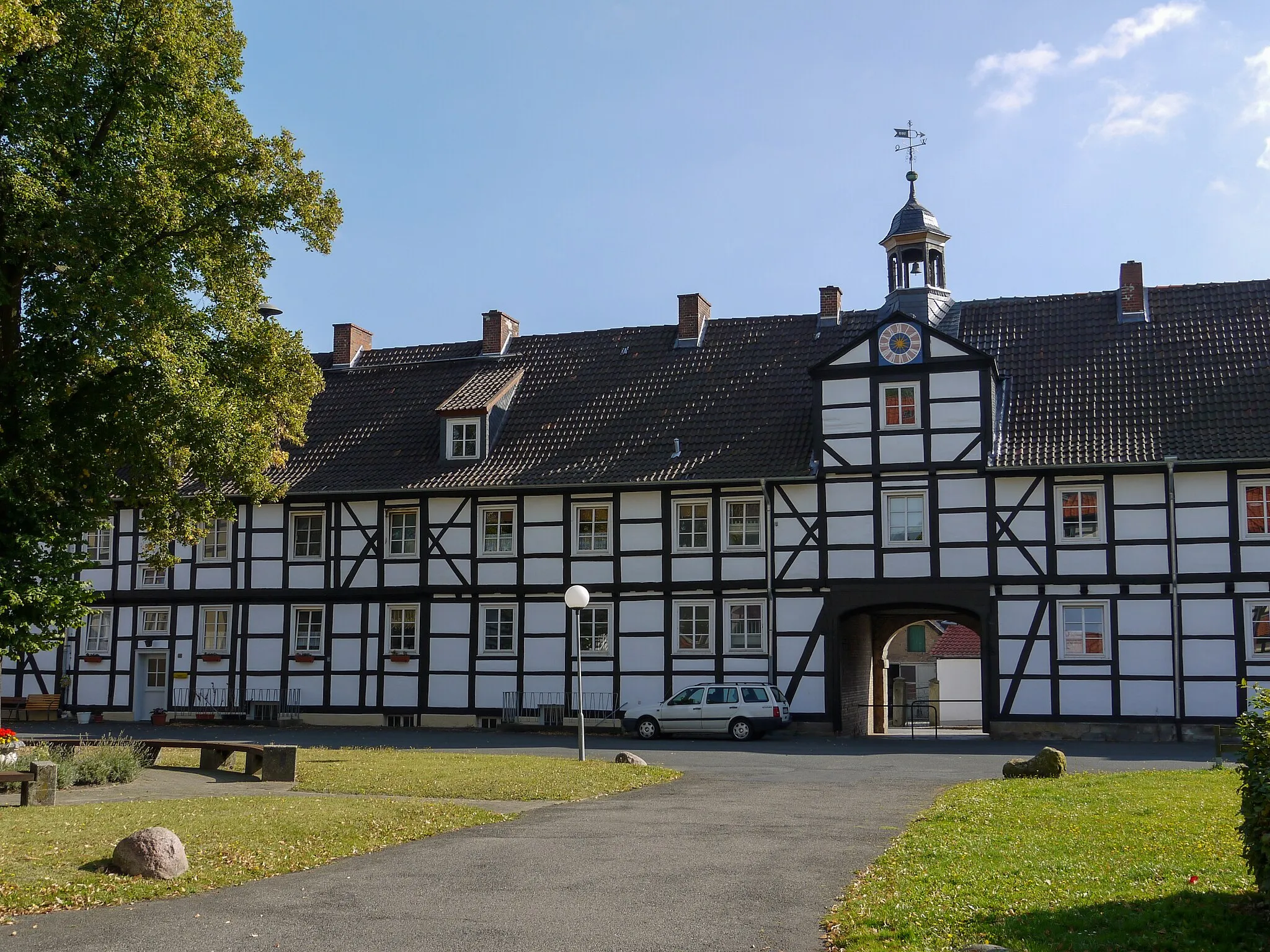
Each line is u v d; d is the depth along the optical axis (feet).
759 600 105.40
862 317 119.14
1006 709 98.53
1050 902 32.19
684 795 58.80
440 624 113.80
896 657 167.94
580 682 75.72
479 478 112.88
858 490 103.60
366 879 37.81
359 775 64.28
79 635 124.26
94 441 76.38
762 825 47.80
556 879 37.50
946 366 102.63
